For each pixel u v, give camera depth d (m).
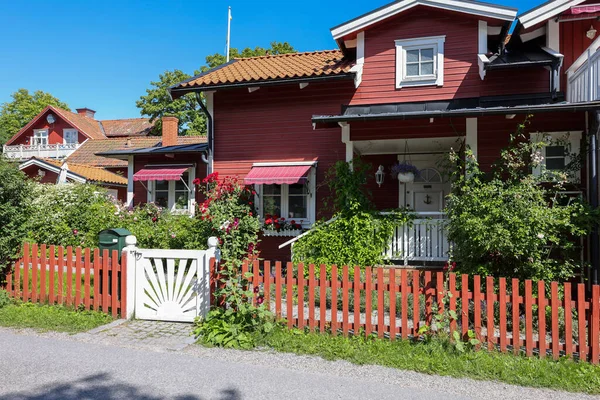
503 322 5.23
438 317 5.44
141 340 5.86
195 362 5.07
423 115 8.72
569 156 9.37
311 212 12.27
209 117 13.16
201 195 14.85
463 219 7.69
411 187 12.73
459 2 10.88
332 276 5.91
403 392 4.28
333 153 12.23
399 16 11.56
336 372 4.79
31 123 37.34
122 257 6.84
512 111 8.21
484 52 11.01
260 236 12.70
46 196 13.16
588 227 7.58
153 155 15.52
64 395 4.17
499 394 4.26
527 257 7.21
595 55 8.16
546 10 10.31
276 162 12.58
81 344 5.68
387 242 9.61
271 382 4.50
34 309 7.03
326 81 11.59
